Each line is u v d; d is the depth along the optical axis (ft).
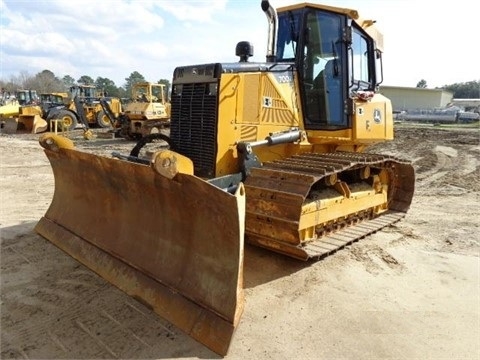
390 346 11.44
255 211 15.07
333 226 17.85
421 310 13.35
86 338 11.20
